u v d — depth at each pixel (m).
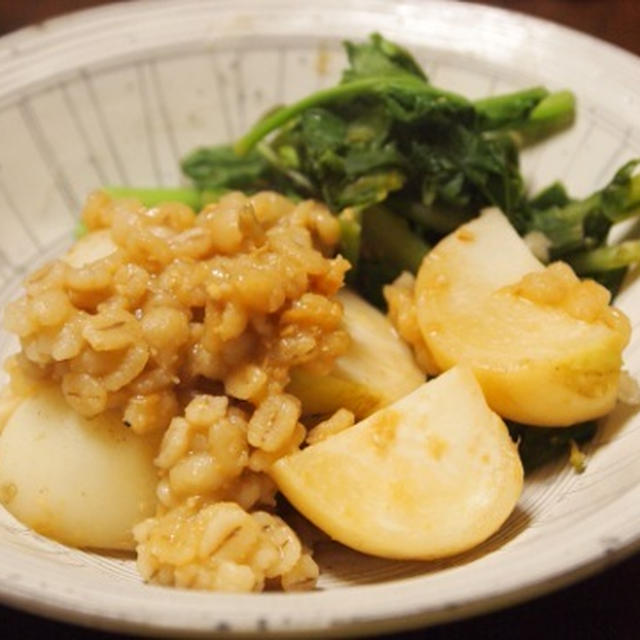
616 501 0.30
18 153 0.42
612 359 0.34
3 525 0.33
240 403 0.33
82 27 0.44
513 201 0.40
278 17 0.44
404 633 0.31
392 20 0.44
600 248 0.39
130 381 0.33
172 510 0.33
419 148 0.40
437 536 0.32
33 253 0.41
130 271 0.33
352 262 0.39
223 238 0.34
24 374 0.34
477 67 0.43
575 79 0.41
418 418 0.33
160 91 0.44
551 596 0.32
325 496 0.32
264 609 0.28
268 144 0.42
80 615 0.28
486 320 0.35
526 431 0.35
